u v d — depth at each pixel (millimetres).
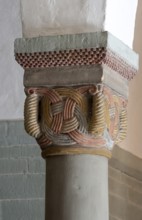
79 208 3910
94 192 3951
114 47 4012
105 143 4031
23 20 4223
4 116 5918
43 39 4062
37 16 4199
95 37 3951
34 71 4086
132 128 6598
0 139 5879
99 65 3963
